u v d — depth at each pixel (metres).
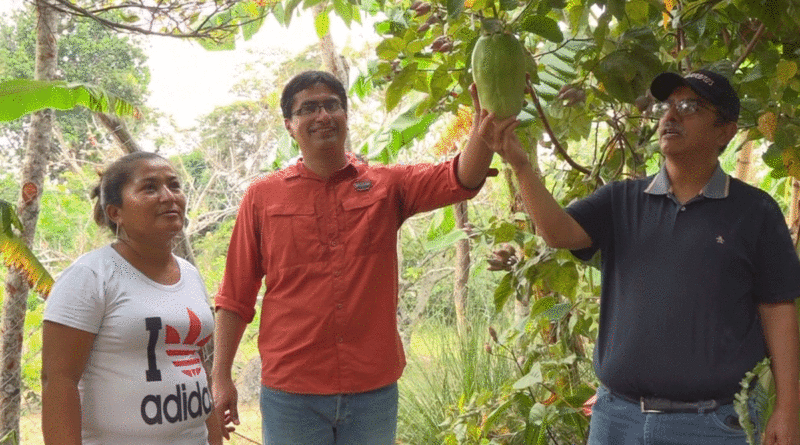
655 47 2.79
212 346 4.76
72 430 2.25
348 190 3.05
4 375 4.96
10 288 4.97
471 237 3.88
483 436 3.93
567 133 3.48
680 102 2.41
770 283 2.38
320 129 3.01
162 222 2.43
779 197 5.85
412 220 10.20
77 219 11.34
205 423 2.60
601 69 2.81
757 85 3.02
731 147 6.02
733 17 2.97
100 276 2.35
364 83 5.91
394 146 4.94
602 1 2.66
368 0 4.77
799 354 2.38
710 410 2.36
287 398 3.02
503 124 2.31
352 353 2.99
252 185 3.22
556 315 3.58
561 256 3.36
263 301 3.13
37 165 5.07
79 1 5.11
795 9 2.71
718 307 2.36
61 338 2.27
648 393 2.42
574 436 3.85
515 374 5.27
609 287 2.60
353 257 3.00
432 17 3.00
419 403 5.66
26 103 4.79
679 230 2.42
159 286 2.45
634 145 3.52
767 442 2.33
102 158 12.03
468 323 6.23
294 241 3.02
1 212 4.30
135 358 2.35
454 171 2.99
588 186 3.44
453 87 3.31
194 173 15.75
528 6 2.48
